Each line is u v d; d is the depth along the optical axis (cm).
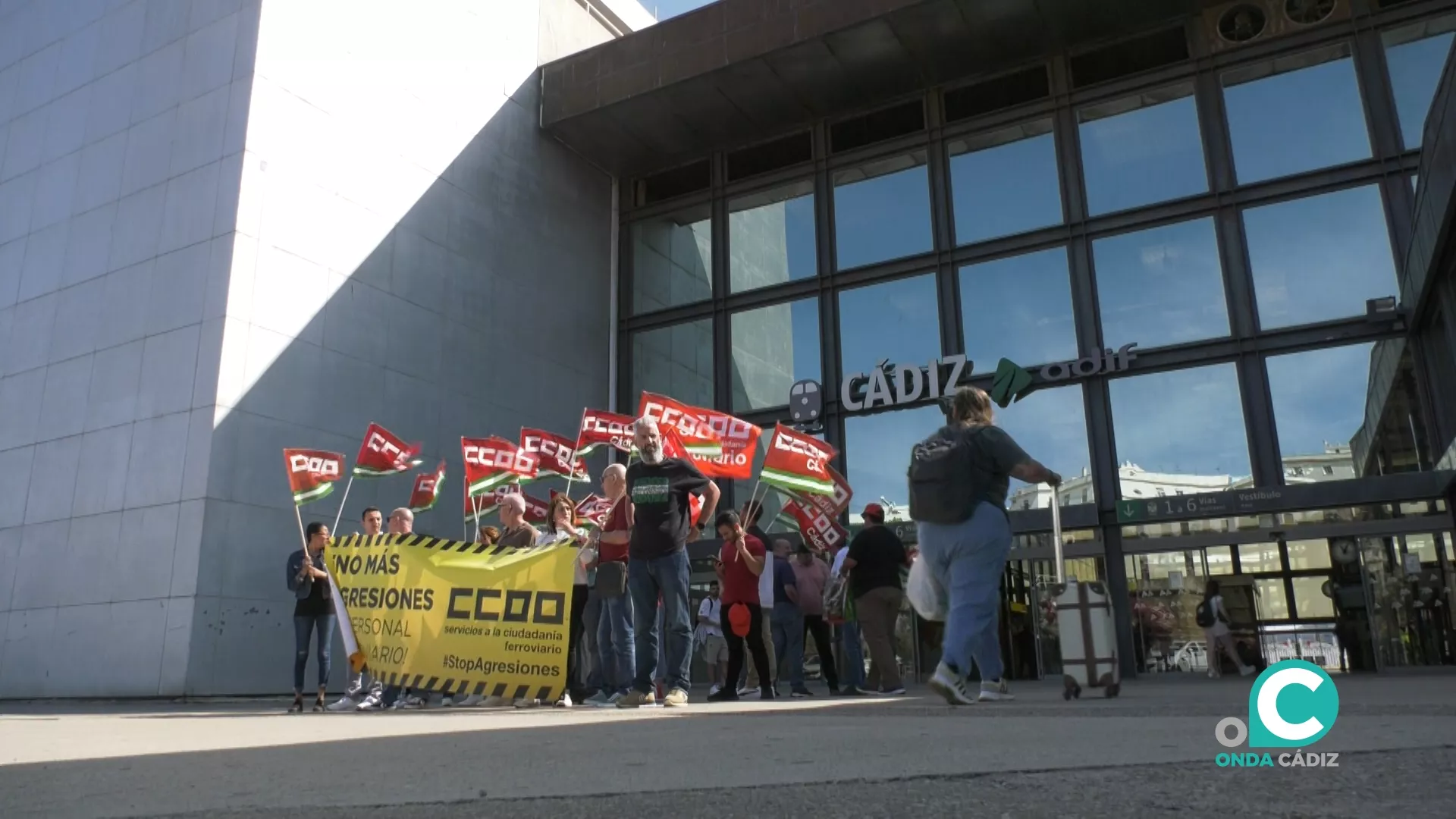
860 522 1856
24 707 1156
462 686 794
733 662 914
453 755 322
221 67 1520
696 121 2073
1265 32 1750
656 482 723
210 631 1290
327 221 1559
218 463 1339
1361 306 1588
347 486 1515
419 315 1697
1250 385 1631
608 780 244
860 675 1002
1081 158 1841
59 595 1409
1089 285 1775
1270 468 1589
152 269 1481
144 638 1305
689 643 720
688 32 1966
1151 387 1698
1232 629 1538
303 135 1541
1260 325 1648
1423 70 1630
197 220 1459
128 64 1642
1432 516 1455
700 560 1823
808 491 1092
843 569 1009
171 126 1541
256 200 1452
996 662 585
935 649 1573
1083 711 472
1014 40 1856
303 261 1508
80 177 1634
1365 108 1650
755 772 250
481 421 1784
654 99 1995
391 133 1703
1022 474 450
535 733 420
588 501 1144
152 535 1346
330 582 859
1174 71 1792
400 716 663
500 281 1889
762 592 989
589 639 955
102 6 1719
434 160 1786
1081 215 1809
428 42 1814
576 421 2016
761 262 2080
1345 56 1691
